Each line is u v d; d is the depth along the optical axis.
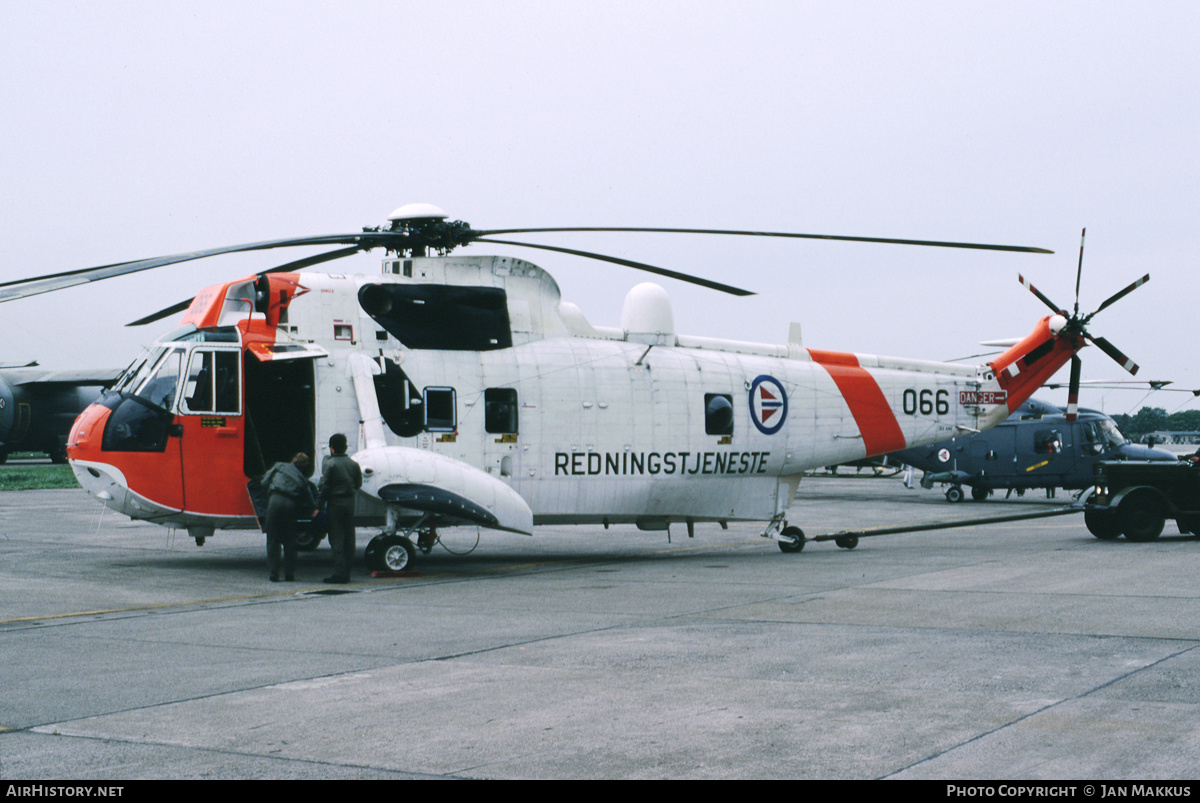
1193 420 111.44
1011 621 9.85
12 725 6.17
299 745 5.74
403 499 13.58
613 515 16.42
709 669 7.73
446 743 5.77
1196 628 9.37
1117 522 18.56
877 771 5.19
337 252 15.25
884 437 18.56
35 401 51.91
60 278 11.53
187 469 13.98
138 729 6.07
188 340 14.21
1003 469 33.06
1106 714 6.28
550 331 16.30
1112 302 19.53
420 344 15.20
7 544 18.64
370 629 9.67
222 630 9.64
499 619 10.26
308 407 14.70
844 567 15.14
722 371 17.27
